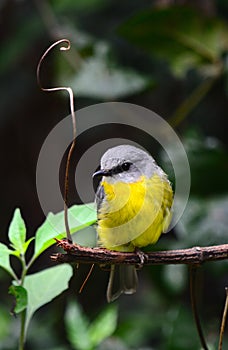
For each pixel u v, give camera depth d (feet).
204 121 44.65
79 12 46.39
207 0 38.17
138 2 46.91
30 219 52.65
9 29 47.11
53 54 45.03
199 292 37.70
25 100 49.42
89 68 34.35
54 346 39.68
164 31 32.22
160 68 44.55
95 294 43.50
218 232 29.58
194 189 30.42
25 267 18.84
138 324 38.22
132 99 45.11
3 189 53.16
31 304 20.36
